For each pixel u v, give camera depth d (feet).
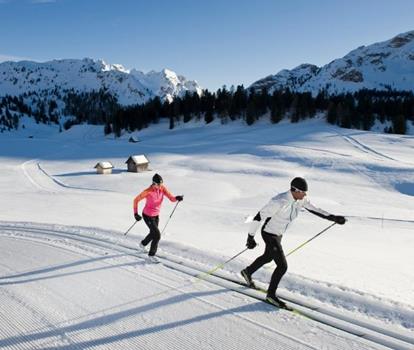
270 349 14.58
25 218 63.82
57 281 22.47
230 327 16.40
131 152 257.14
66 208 84.53
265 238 18.84
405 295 20.52
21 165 207.82
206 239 38.70
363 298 18.93
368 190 144.66
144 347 14.87
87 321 17.10
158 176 27.66
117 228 44.50
